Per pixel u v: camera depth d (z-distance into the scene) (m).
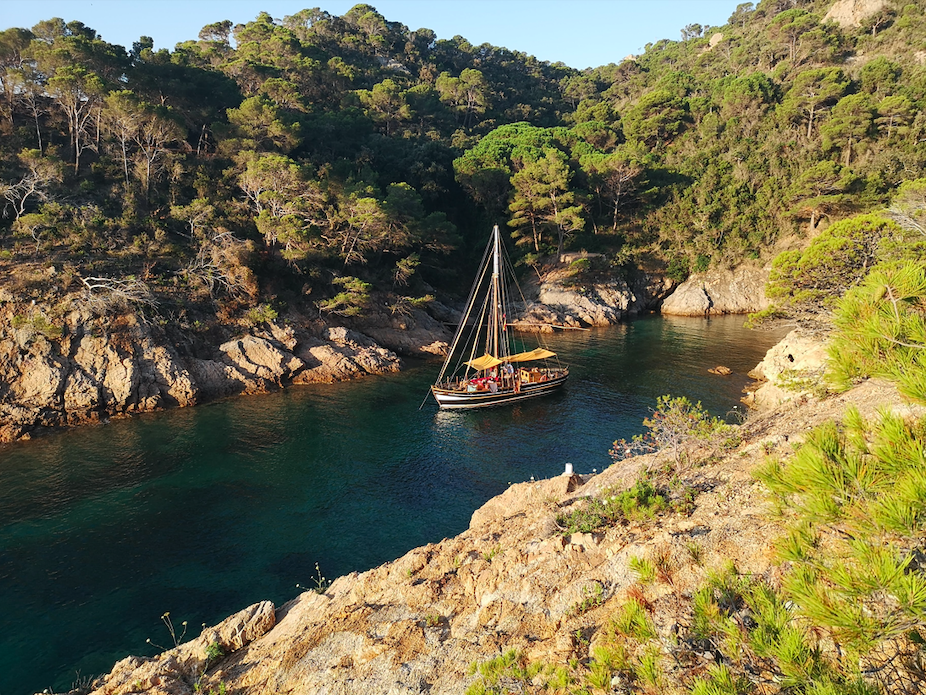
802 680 5.48
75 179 54.97
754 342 62.59
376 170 85.19
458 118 128.38
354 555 23.17
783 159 89.25
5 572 22.08
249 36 104.81
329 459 33.03
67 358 38.88
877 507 5.25
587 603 10.63
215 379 45.06
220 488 29.30
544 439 35.88
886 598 5.47
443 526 25.44
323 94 102.75
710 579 7.58
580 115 122.12
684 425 17.11
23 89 55.00
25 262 42.34
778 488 6.30
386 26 155.88
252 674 11.53
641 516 12.61
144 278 46.88
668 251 90.44
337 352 52.41
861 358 6.99
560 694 8.66
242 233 55.69
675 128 102.81
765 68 121.06
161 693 11.29
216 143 67.12
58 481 29.98
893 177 76.00
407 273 66.94
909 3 111.31
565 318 76.50
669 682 7.89
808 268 35.75
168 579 21.62
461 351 63.22
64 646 18.09
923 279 6.81
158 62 71.38
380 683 10.38
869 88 92.50
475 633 11.02
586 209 91.56
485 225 91.38
